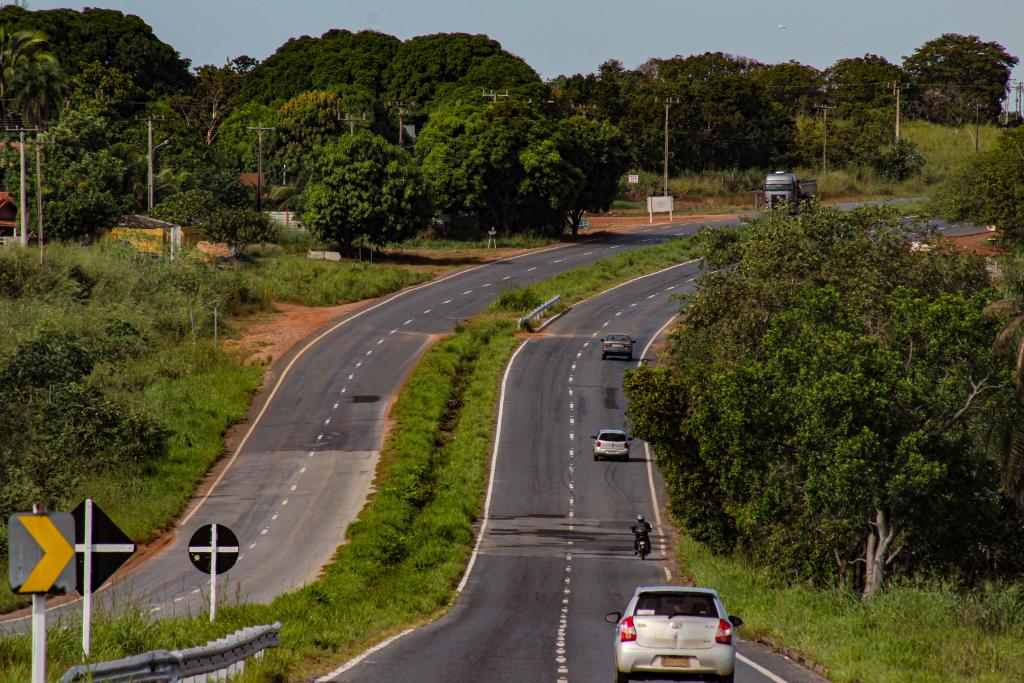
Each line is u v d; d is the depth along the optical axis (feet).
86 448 350.64
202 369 474.90
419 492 349.61
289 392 466.29
